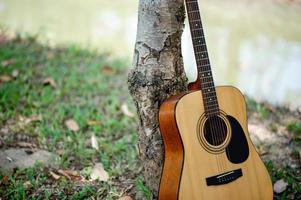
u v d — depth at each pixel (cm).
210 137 216
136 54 225
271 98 370
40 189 245
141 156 235
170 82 226
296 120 322
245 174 219
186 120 212
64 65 384
